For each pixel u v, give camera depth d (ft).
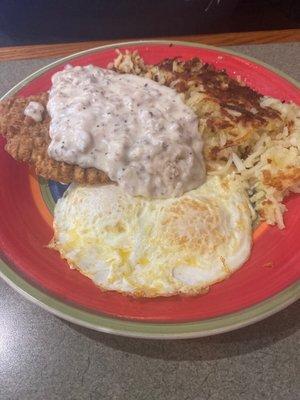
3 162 0.94
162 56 1.18
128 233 0.83
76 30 1.98
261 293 0.74
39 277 0.75
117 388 0.71
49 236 0.85
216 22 2.01
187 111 0.95
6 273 0.75
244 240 0.83
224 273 0.78
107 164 0.88
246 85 1.08
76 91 0.97
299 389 0.70
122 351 0.75
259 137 0.97
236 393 0.70
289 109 1.00
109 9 2.00
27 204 0.90
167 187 0.89
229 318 0.70
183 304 0.73
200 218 0.83
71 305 0.71
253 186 0.94
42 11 2.01
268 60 1.31
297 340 0.76
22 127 0.93
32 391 0.70
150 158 0.88
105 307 0.72
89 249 0.81
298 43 1.36
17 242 0.81
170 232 0.82
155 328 0.69
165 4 1.99
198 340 0.76
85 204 0.86
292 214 0.89
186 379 0.72
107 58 1.16
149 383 0.71
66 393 0.70
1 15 2.02
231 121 0.95
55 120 0.92
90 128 0.89
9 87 1.22
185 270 0.78
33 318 0.79
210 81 1.02
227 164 0.95
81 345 0.76
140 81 1.02
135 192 0.88
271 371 0.73
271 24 2.04
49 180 0.94
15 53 1.33
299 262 0.78
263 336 0.77
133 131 0.91
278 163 0.93
